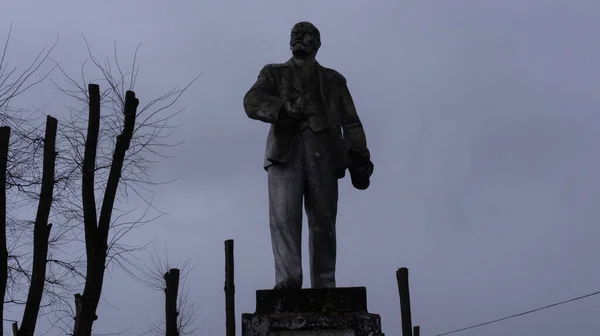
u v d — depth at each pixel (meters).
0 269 11.78
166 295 18.84
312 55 9.05
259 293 7.90
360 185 9.04
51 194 12.45
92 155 12.67
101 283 12.39
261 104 8.43
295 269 8.35
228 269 17.78
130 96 12.80
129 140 12.77
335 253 8.58
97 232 12.49
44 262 12.30
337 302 7.88
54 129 12.59
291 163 8.55
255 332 7.73
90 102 12.72
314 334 7.73
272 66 8.90
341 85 9.05
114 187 12.62
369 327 7.76
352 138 8.87
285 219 8.43
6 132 12.12
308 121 8.62
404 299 21.03
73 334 12.48
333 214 8.61
